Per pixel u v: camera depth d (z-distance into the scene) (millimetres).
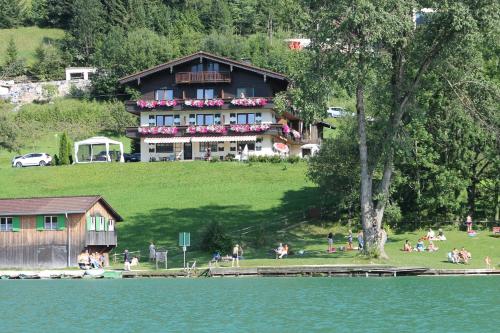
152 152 121688
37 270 72188
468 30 62062
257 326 42406
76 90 180125
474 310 46625
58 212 72750
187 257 74812
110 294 55906
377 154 68812
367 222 68062
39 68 198250
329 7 63906
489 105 68875
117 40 185375
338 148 83750
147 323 43875
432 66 66688
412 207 86812
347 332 40500
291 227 85562
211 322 43750
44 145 146375
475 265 67438
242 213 90312
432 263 67875
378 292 54281
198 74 119312
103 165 111562
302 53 67562
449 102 73188
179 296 54031
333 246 77938
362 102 67312
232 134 118125
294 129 133875
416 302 49719
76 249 73062
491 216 85812
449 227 83938
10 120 149875
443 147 84562
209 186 100812
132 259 73250
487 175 85750
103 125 157875
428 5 64250
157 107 120375
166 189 100250
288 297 52344
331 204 87000
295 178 103000
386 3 62531
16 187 103312
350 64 64000
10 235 74062
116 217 77250
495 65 82125
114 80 176125
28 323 44531
